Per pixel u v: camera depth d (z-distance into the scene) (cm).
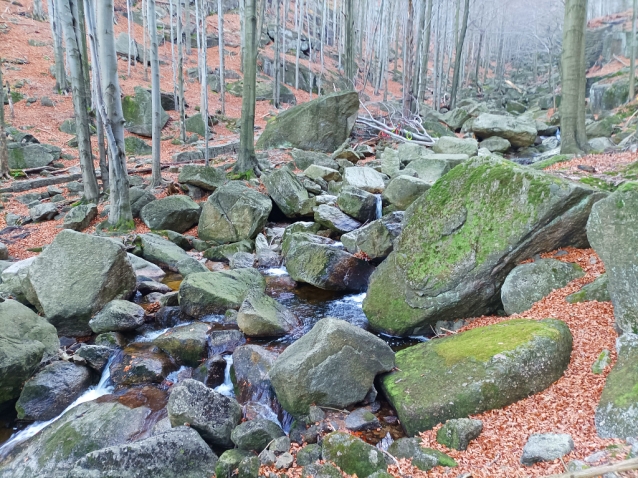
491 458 353
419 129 1911
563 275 572
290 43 3716
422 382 459
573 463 306
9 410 546
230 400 482
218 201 1119
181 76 2073
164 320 736
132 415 507
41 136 1919
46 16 3059
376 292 711
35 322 618
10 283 796
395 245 714
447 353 490
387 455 383
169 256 977
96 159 1831
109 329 682
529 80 4459
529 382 429
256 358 570
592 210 458
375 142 1859
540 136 1758
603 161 945
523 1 4719
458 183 655
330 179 1299
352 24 2270
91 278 726
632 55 2103
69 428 482
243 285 819
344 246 919
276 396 516
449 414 419
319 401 472
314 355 475
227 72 3073
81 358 604
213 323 719
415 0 2666
